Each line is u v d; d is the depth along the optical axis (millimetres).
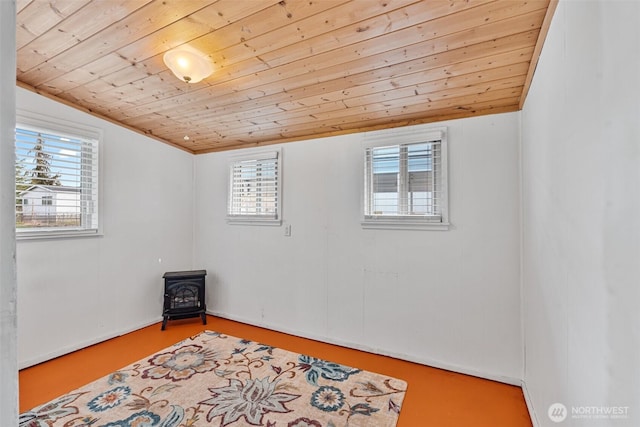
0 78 387
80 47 1874
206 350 2748
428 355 2504
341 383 2211
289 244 3230
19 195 2420
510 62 1740
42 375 2293
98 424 1748
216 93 2348
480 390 2137
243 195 3576
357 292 2836
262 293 3393
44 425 1733
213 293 3771
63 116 2629
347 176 2910
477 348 2334
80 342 2758
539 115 1593
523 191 2115
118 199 3096
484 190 2326
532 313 1856
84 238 2812
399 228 2639
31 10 1570
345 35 1606
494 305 2287
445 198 2447
